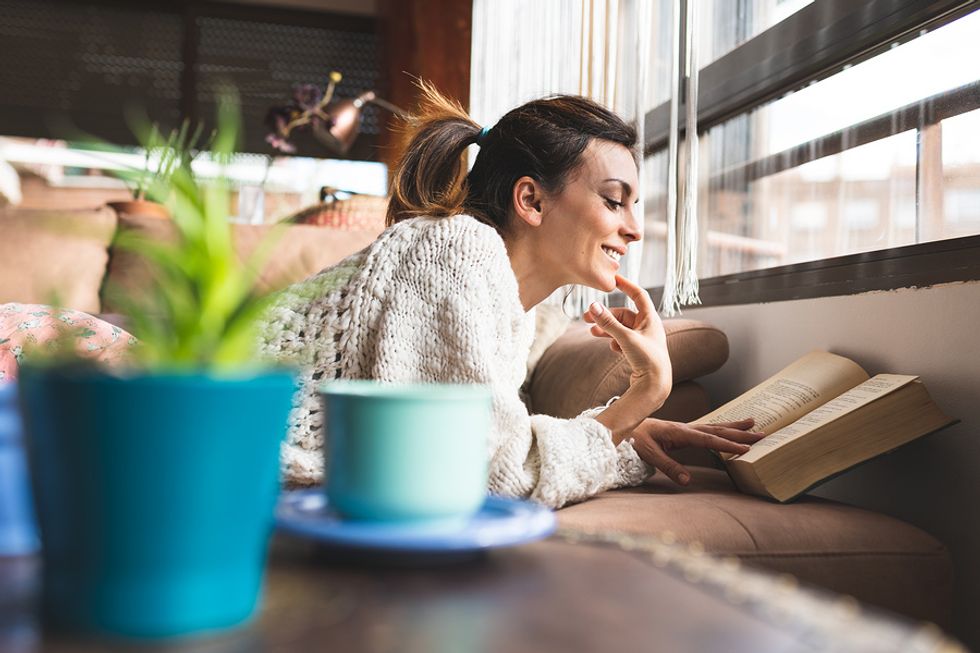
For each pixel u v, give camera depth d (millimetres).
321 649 344
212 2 4793
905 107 1432
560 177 1275
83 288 2045
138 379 340
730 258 1966
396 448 479
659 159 2184
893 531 1036
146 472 346
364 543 455
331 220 2676
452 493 486
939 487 1217
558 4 2506
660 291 2096
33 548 494
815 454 1124
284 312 1112
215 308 377
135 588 349
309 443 1074
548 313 1937
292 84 4855
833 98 1625
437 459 483
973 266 1181
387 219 1422
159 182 389
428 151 1394
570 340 1768
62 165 4562
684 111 2035
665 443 1267
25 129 4609
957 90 1312
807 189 1699
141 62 4742
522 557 511
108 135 4688
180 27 4781
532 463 1081
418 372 1101
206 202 382
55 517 354
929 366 1238
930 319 1238
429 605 409
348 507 491
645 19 1938
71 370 344
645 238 2246
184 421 345
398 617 388
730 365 1772
